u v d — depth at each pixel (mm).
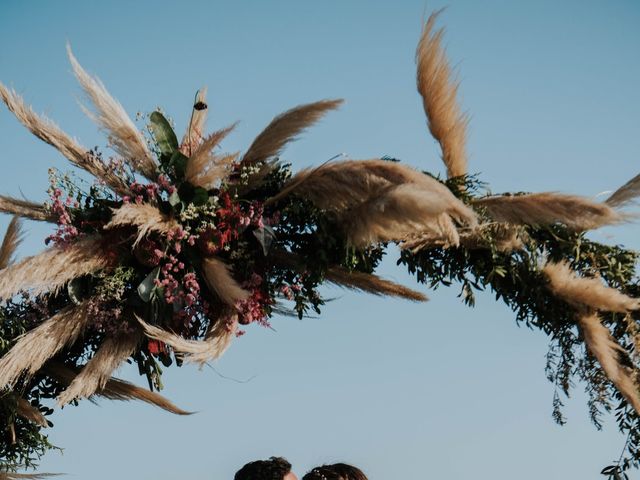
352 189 3379
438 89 3682
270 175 3633
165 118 3678
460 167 3654
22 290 3578
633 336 3641
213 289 3535
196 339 3674
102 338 3734
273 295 3666
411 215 3164
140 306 3543
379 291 3684
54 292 3625
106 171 3619
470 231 3510
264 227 3539
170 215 3549
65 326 3512
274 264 3641
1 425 3660
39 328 3496
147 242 3520
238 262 3598
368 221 3291
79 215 3582
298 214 3561
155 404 3762
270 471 2787
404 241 3590
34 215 3674
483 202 3504
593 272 3674
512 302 3678
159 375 3648
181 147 3717
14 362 3432
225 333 3553
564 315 3656
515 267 3598
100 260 3520
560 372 3723
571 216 3387
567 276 3574
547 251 3652
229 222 3543
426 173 3598
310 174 3463
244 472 2801
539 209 3406
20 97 3604
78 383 3457
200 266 3557
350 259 3521
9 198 3688
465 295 3600
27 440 3697
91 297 3510
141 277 3574
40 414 3600
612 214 3355
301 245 3609
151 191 3547
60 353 3738
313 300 3662
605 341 3582
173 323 3582
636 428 3625
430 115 3691
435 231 3266
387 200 3199
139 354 3652
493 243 3527
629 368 3609
